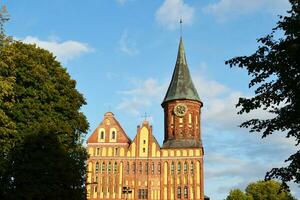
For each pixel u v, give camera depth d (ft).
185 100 289.94
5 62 102.73
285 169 63.46
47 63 134.10
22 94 121.08
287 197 330.95
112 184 269.85
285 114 62.44
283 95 62.28
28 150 112.68
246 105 64.34
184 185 267.18
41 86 124.98
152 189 268.82
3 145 107.04
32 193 108.68
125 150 275.80
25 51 128.57
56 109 130.62
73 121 135.33
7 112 113.91
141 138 278.67
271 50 62.39
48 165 112.37
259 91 63.93
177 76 302.86
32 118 119.44
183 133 283.38
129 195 268.00
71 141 133.28
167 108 293.84
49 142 115.65
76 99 141.28
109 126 280.31
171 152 274.36
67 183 119.14
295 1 63.05
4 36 101.86
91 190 267.80
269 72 62.49
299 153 62.13
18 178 109.19
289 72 60.08
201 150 272.10
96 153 274.98
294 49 57.98
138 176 271.69
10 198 107.65
